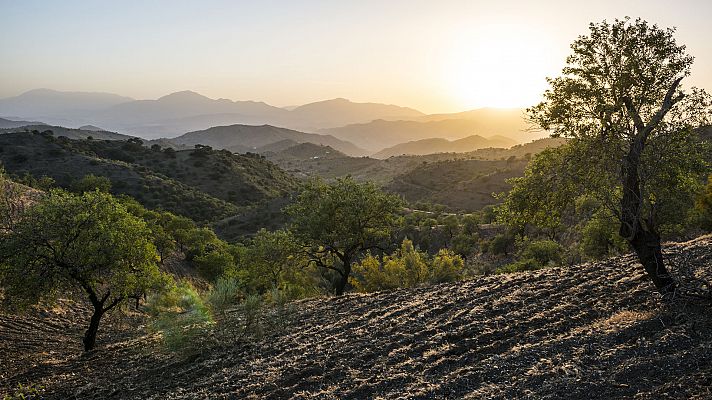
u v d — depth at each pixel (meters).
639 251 10.82
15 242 19.00
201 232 60.72
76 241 19.91
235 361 13.91
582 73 10.64
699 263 12.97
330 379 10.68
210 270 50.03
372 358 11.61
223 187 129.75
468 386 8.63
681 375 7.18
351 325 15.68
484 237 73.50
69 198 21.19
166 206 100.94
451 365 9.97
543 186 10.90
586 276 15.31
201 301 17.19
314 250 26.09
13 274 18.95
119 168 114.12
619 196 10.72
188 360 15.20
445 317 14.05
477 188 145.88
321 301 20.97
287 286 32.06
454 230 77.62
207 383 12.22
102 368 16.52
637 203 10.52
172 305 17.16
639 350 8.42
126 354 18.00
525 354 9.49
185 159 143.75
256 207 106.19
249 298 17.27
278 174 165.62
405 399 8.53
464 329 12.21
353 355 12.12
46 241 19.52
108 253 19.84
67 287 19.98
